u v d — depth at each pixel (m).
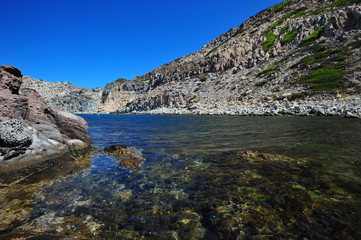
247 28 117.56
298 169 6.43
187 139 13.20
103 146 11.54
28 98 11.72
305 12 91.81
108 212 4.27
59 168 7.25
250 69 72.06
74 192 5.23
